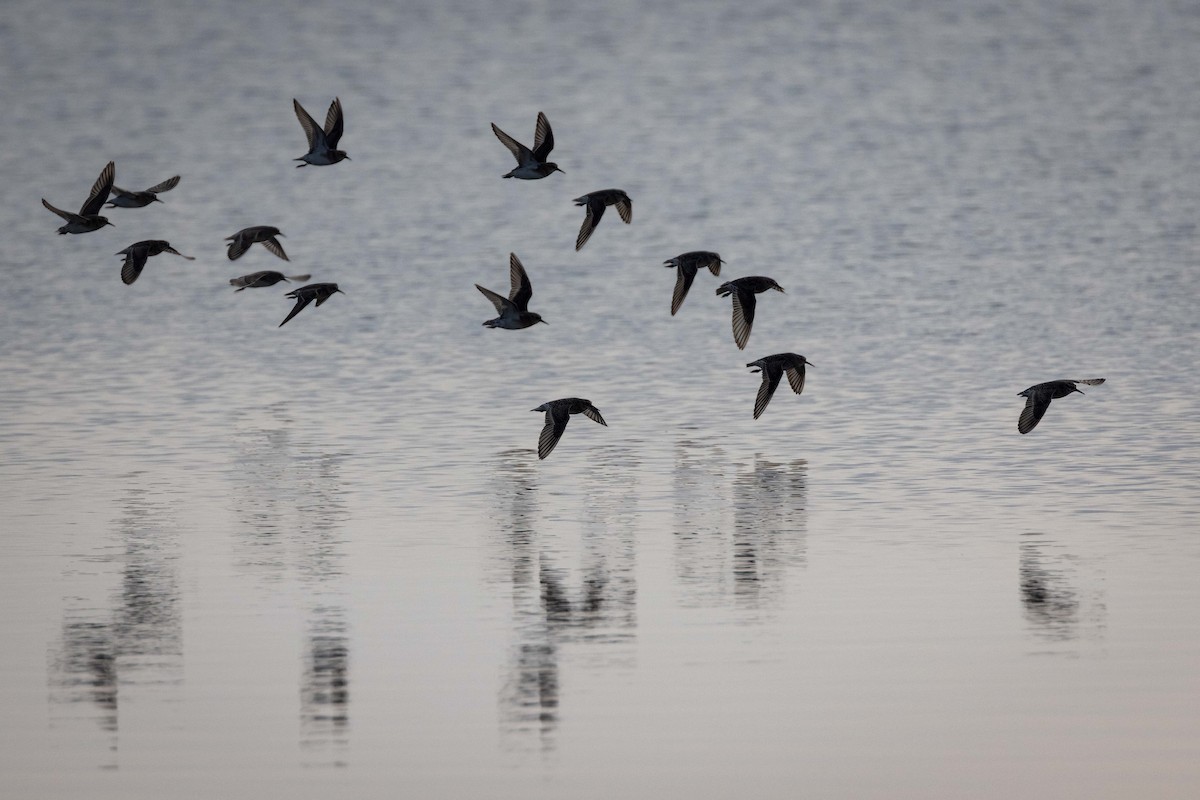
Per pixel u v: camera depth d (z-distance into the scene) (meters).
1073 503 33.19
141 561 29.73
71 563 29.59
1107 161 83.56
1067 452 37.16
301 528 31.77
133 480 35.25
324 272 62.25
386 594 28.09
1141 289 56.78
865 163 85.31
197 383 45.19
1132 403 41.84
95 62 114.69
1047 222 69.62
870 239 67.19
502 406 42.34
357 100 104.31
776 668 25.02
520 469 36.12
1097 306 54.34
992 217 71.06
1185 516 32.19
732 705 23.78
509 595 28.06
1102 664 25.12
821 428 39.75
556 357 48.41
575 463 36.62
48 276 61.12
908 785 21.67
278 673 24.78
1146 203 73.06
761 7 139.62
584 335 51.50
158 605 27.53
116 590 28.20
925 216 71.62
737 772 21.95
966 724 23.23
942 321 52.62
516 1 143.00
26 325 53.25
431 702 23.88
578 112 101.19
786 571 29.20
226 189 79.50
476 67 115.38
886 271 61.00
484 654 25.55
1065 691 24.22
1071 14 132.38
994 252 63.97
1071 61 114.25
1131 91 103.44
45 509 33.00
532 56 119.62
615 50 122.12
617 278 60.78
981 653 25.53
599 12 138.00
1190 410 40.97
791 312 54.44
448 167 85.75
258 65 115.00
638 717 23.44
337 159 30.48
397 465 36.50
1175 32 123.62
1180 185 76.94
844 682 24.53
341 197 77.88
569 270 62.47
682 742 22.72
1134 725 23.20
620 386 44.59
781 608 27.41
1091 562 29.56
